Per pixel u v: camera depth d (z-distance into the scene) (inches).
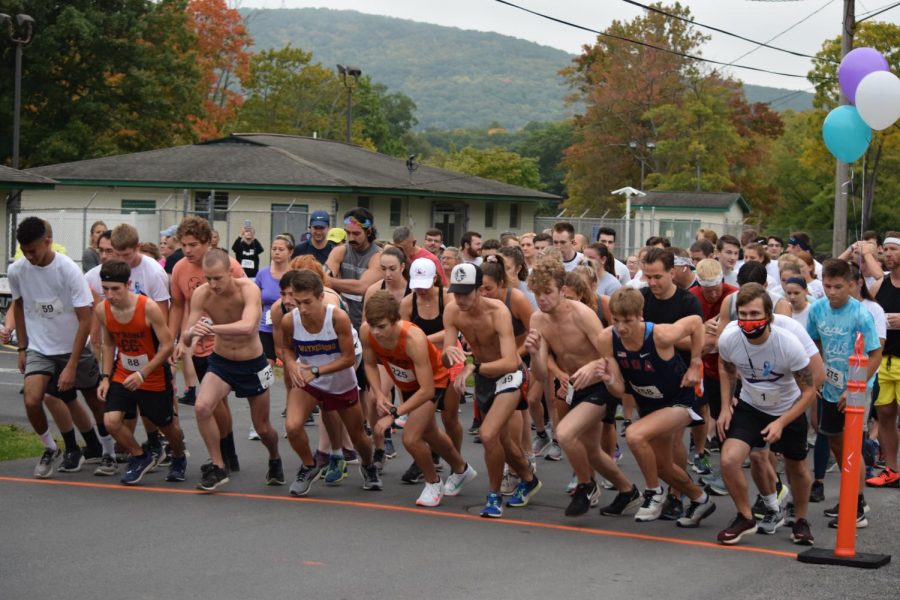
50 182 1144.8
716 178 2755.9
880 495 396.2
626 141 3004.4
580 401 346.6
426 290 375.6
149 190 1462.8
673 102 2952.8
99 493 369.1
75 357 382.9
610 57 3107.8
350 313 488.1
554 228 547.5
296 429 365.1
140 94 1919.3
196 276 422.0
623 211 2891.2
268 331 509.0
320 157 1681.8
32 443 451.5
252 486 388.8
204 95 2501.2
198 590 258.5
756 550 311.0
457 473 381.4
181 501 359.6
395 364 357.4
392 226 1609.3
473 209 1796.3
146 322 366.3
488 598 255.9
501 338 346.3
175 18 2031.3
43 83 1851.6
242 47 2669.8
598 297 416.5
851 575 284.0
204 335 364.5
